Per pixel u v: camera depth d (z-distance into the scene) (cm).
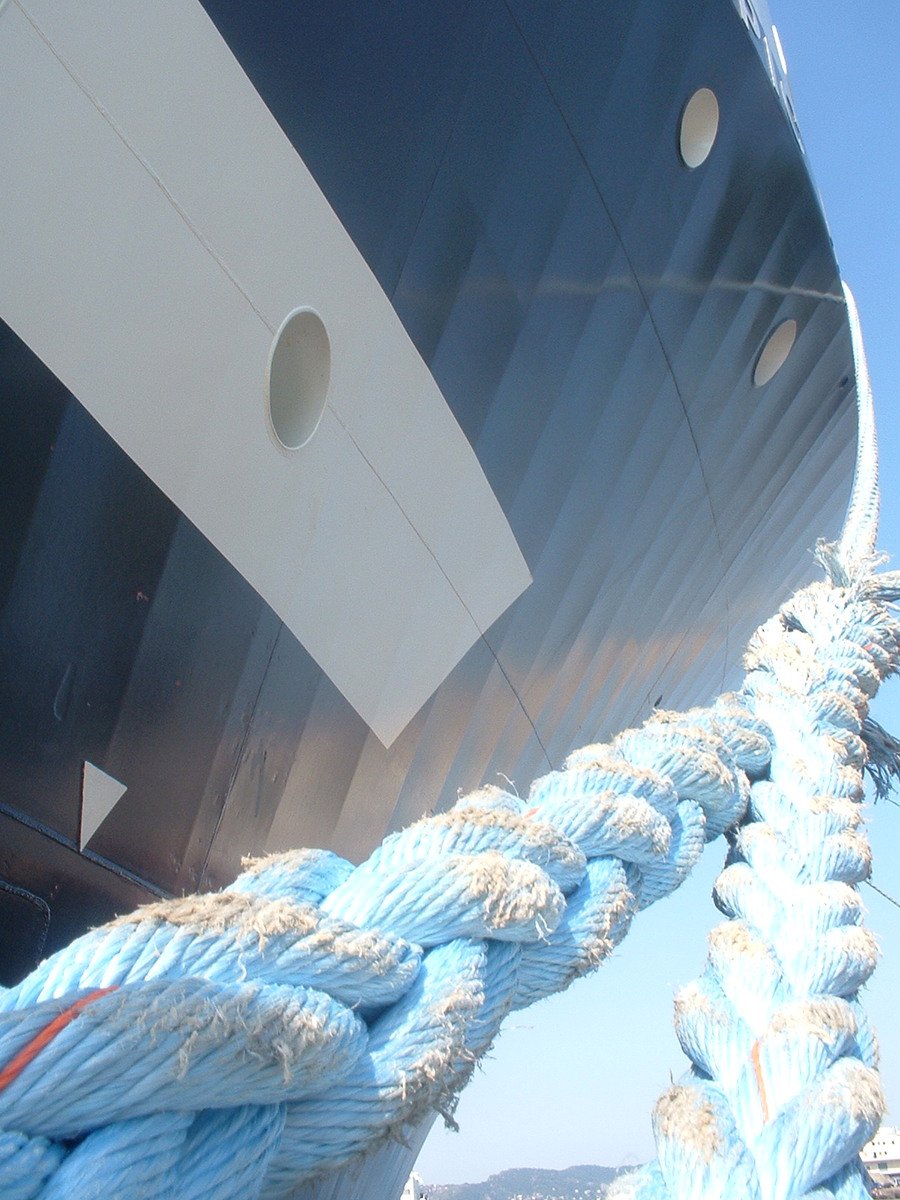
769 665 282
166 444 239
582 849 173
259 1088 102
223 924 109
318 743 315
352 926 123
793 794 227
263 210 245
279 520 272
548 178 315
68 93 207
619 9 306
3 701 229
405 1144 128
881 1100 144
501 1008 143
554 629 419
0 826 236
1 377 212
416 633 338
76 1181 88
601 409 378
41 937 250
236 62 232
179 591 254
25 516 222
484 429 330
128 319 226
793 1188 131
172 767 268
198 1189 97
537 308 330
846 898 190
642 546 453
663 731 222
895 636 311
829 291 469
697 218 374
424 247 288
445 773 396
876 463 434
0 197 203
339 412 280
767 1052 148
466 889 133
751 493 528
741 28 345
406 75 267
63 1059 88
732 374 442
